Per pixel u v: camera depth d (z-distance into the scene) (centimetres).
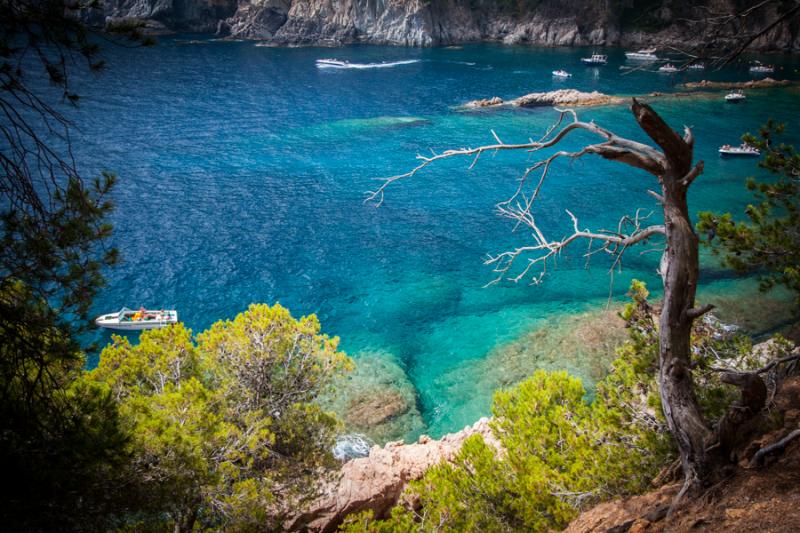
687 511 866
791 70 12369
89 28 809
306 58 14750
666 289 921
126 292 4741
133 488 1023
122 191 6719
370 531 1425
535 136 8750
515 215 1176
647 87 11556
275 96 11138
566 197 6738
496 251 5488
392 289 4819
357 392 3453
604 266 5028
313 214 6344
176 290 4797
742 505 815
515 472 1335
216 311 4531
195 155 8000
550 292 4625
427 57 15088
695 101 10362
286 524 1936
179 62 13638
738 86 11406
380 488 2088
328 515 2006
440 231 5953
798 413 987
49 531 866
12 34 758
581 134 8794
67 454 890
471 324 4228
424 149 8356
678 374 916
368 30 17025
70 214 934
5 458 849
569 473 1266
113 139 8388
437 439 3100
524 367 3688
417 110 10275
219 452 1433
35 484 855
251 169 7588
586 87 11688
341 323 4322
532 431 1379
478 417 3284
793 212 1216
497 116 9819
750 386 874
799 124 8856
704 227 1268
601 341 3900
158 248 5469
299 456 1783
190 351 1759
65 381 1034
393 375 3631
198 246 5547
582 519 1060
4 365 872
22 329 883
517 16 17238
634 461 1179
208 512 1424
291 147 8438
